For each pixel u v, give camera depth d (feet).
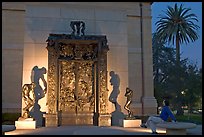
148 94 80.53
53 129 58.29
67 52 69.10
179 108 163.73
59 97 67.51
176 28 144.97
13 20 78.33
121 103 72.23
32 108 67.62
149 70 81.76
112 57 74.28
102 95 67.87
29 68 70.23
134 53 81.92
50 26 73.20
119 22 76.59
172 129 49.42
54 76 66.23
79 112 68.28
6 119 71.31
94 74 70.03
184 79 166.09
